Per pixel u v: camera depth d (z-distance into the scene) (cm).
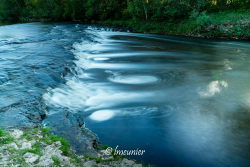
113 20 3922
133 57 1538
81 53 1533
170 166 472
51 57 1266
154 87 962
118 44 2036
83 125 630
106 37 2439
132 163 463
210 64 1347
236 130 616
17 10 5747
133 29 3152
